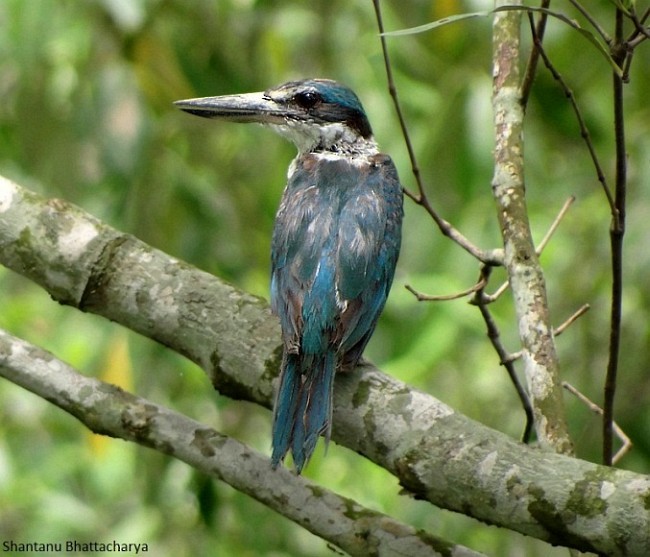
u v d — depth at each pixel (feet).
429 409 21.25
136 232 38.55
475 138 36.76
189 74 39.37
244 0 39.86
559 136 40.37
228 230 39.73
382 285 25.81
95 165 38.32
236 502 37.63
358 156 28.96
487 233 38.83
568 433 22.74
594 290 38.50
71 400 23.16
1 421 42.50
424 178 37.42
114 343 38.63
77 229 24.18
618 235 22.39
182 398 39.50
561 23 37.76
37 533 39.40
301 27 40.60
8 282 47.21
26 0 35.14
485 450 20.27
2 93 40.88
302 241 25.41
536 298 23.61
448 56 39.93
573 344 38.78
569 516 19.22
